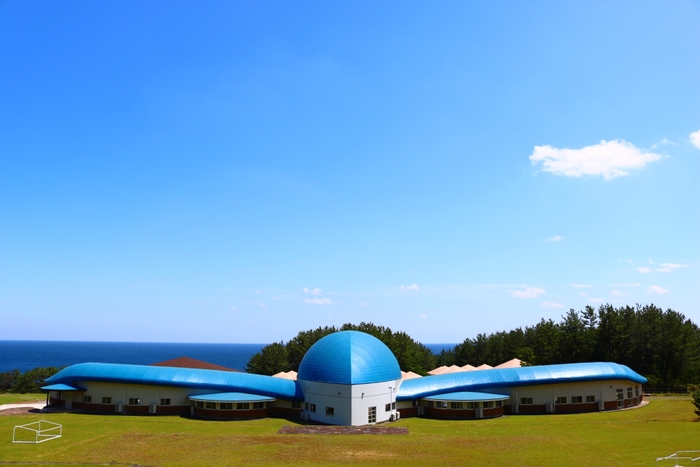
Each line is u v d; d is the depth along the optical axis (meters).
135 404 62.19
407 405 63.38
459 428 54.62
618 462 37.81
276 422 58.41
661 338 93.31
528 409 64.56
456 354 151.62
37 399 76.38
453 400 61.25
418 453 41.69
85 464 37.19
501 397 62.03
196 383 62.22
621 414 62.41
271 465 37.56
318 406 59.50
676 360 92.00
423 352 140.50
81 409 63.91
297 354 115.00
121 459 38.94
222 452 41.75
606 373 65.69
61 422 55.97
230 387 62.62
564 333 101.81
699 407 55.53
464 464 38.00
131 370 62.91
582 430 51.62
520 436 48.94
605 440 45.94
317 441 46.75
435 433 51.53
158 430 51.66
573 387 65.12
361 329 116.94
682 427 51.84
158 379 61.50
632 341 94.12
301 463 38.22
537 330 119.94
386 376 61.03
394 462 38.62
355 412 56.81
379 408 59.19
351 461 38.91
